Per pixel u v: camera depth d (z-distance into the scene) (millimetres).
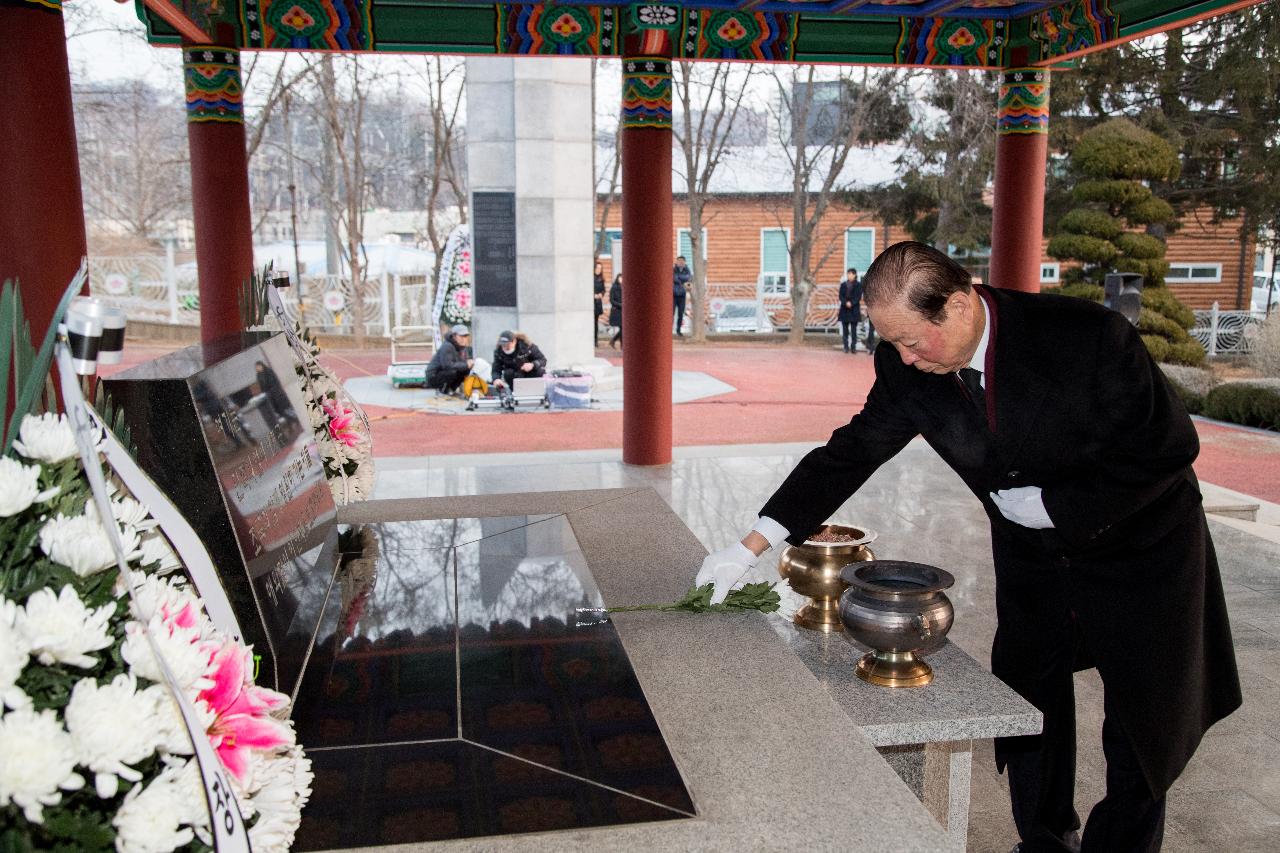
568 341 13023
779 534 2506
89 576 1178
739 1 7914
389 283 22312
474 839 1383
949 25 8430
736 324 24359
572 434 10531
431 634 2094
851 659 2385
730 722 1764
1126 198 14883
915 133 21516
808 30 8250
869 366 17672
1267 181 18203
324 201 25719
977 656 4531
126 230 26734
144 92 24625
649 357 8312
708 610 2326
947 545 6215
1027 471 2359
